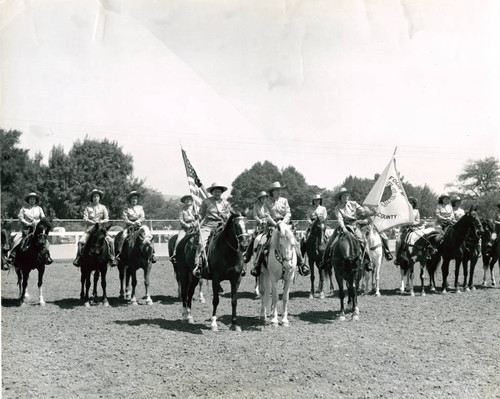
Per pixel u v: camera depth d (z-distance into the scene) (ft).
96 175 146.41
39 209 38.70
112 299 40.63
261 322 31.04
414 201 44.88
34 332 28.25
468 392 19.48
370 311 34.83
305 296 42.14
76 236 78.28
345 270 31.73
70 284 50.14
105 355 23.77
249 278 55.47
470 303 38.42
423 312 34.60
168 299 40.57
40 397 18.52
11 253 37.27
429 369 22.15
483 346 25.86
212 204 31.30
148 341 26.21
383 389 19.74
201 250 28.94
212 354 23.93
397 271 62.28
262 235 32.04
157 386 19.86
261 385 19.99
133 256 37.73
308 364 22.56
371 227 42.65
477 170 131.34
